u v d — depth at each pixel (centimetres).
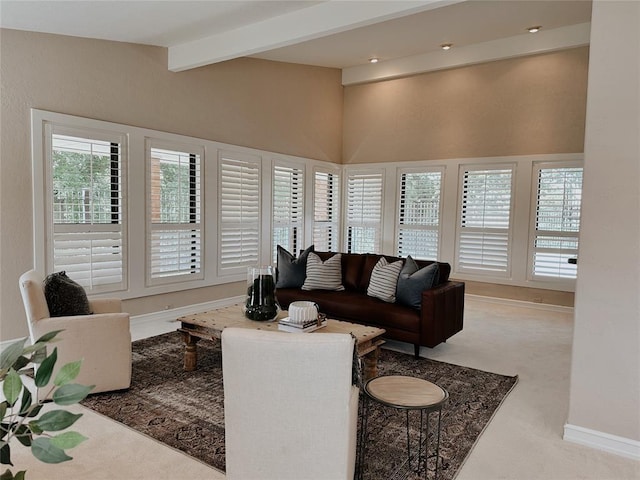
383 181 739
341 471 168
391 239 733
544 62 591
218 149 566
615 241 235
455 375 349
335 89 762
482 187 645
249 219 614
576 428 248
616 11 230
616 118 232
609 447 239
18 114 383
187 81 526
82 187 429
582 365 245
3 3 317
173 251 517
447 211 676
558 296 593
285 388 165
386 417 277
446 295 398
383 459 228
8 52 376
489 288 646
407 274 412
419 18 512
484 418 276
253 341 164
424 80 690
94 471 214
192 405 286
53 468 215
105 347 296
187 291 539
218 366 358
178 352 391
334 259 492
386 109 732
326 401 164
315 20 386
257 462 174
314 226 735
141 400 293
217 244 570
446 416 278
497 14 505
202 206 549
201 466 219
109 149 450
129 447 235
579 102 570
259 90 625
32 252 396
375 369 333
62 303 296
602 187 237
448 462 226
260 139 629
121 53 458
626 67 229
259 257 632
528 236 611
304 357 161
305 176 710
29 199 393
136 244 477
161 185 501
